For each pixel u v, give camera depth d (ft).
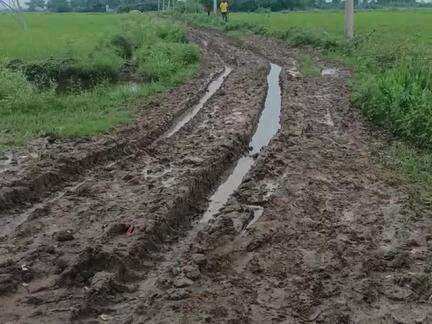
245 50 81.87
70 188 26.25
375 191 25.45
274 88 52.16
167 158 30.07
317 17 140.67
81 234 20.95
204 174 27.32
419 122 32.91
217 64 68.23
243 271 18.54
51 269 18.43
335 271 18.43
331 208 23.52
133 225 20.99
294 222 22.04
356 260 19.06
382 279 18.12
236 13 197.67
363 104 40.47
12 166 28.02
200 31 120.16
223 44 91.15
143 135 34.04
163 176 27.09
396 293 17.21
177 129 37.35
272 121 40.42
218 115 40.68
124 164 29.19
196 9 189.37
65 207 23.52
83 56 51.96
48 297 16.78
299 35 83.41
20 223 22.43
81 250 19.44
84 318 15.80
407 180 26.94
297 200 24.17
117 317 15.87
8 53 55.16
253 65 64.69
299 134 34.60
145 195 24.62
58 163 27.91
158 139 34.60
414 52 58.65
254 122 39.19
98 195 24.99
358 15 144.36
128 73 55.31
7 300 16.69
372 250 19.93
